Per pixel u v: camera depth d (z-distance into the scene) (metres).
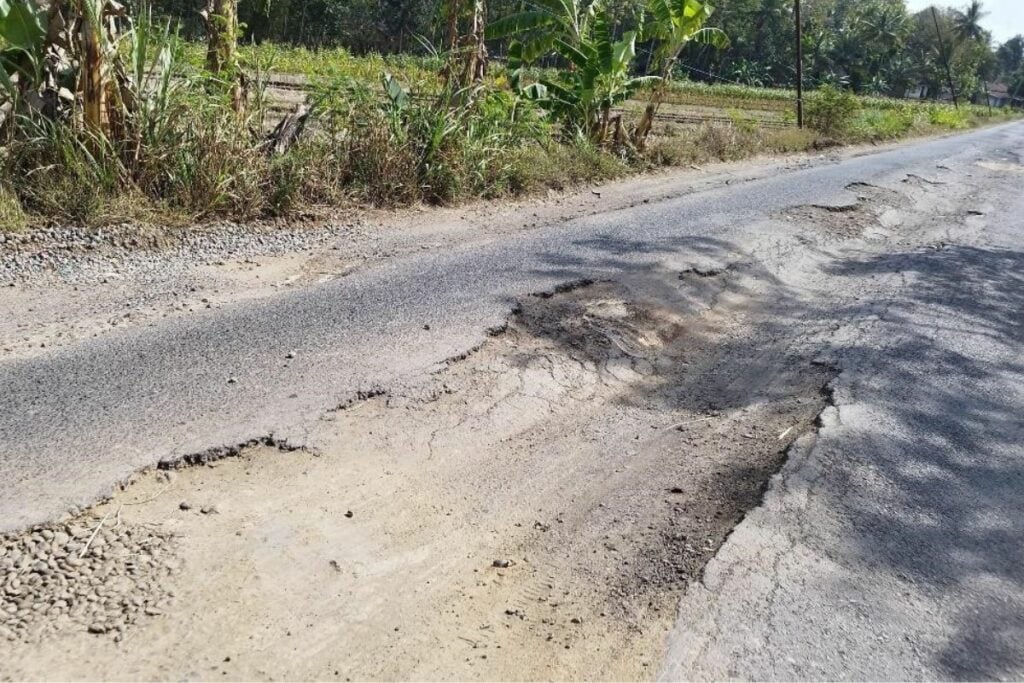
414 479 3.33
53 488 2.93
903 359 5.11
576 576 2.86
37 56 6.37
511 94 10.46
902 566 3.00
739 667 2.46
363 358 4.26
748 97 39.75
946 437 4.07
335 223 7.08
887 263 7.67
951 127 34.31
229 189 6.79
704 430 4.07
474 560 2.90
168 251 5.88
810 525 3.19
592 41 12.57
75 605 2.45
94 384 3.77
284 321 4.70
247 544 2.77
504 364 4.48
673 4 12.56
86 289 5.05
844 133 20.83
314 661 2.36
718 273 6.63
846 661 2.52
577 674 2.41
